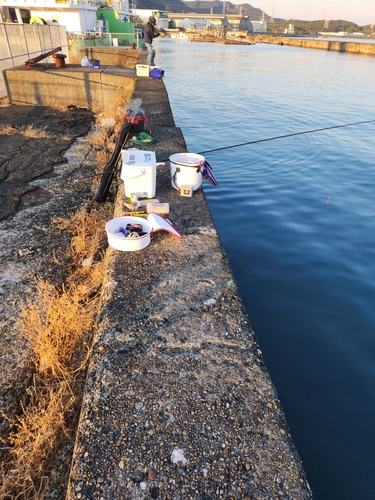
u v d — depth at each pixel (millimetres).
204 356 1866
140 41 27859
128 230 2859
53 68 10359
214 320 2113
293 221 5059
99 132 7430
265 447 1457
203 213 3357
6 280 3109
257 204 5570
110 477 1337
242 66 28438
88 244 3707
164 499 1274
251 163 7527
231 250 4250
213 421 1548
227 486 1321
